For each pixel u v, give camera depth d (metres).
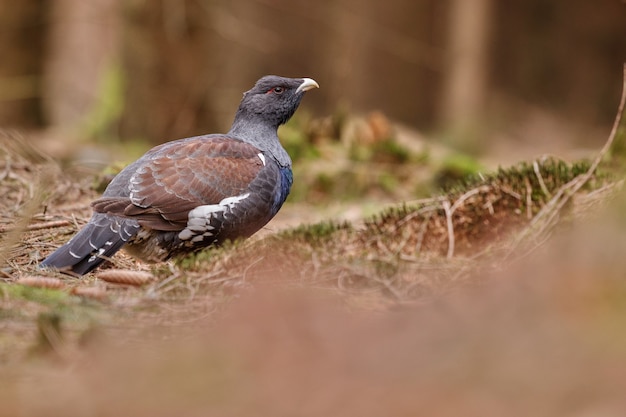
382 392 6.95
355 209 16.92
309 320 8.55
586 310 7.45
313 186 18.92
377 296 9.71
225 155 11.80
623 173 11.79
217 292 9.82
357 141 20.02
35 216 13.07
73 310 9.10
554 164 11.98
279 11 37.69
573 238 8.99
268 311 8.85
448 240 11.70
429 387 6.88
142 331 8.70
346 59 33.97
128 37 25.02
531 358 6.84
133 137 25.23
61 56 32.22
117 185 11.44
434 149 21.72
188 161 11.53
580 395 6.36
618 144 12.05
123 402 7.17
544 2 45.59
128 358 7.92
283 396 7.08
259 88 12.90
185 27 25.12
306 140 20.09
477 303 8.26
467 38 37.22
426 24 40.03
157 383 7.42
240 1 36.84
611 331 6.95
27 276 10.74
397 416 6.68
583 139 39.41
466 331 7.57
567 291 7.84
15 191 14.28
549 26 45.75
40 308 9.10
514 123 40.34
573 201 11.14
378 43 37.84
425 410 6.64
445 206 11.80
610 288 7.70
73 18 28.81
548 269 8.42
